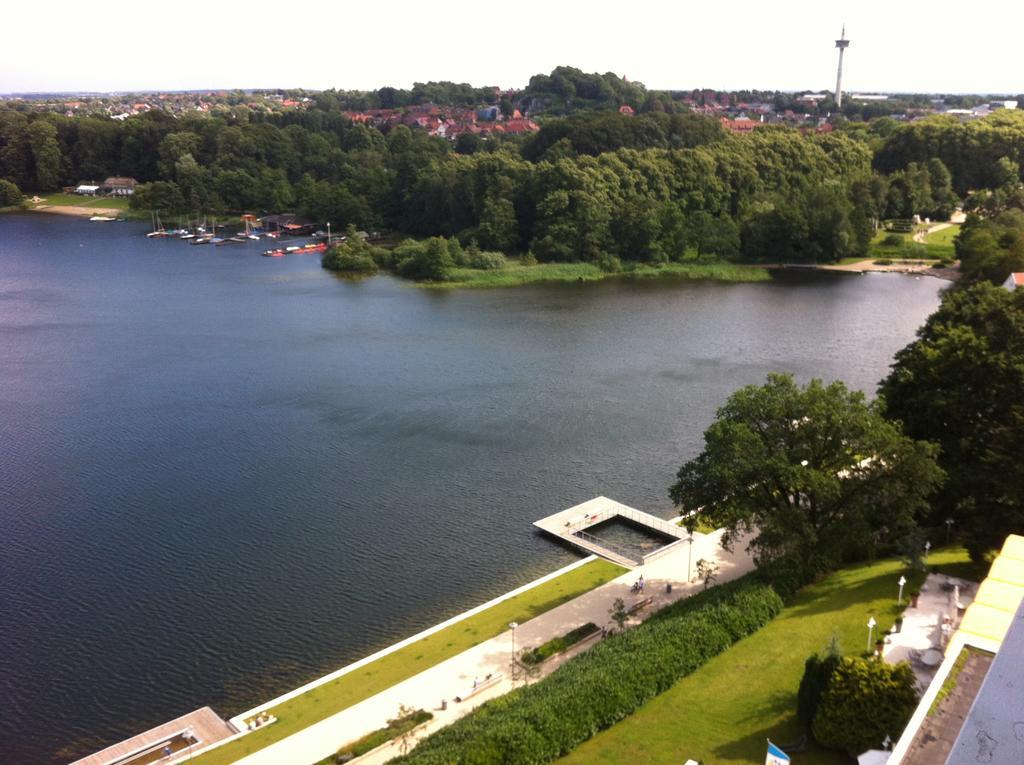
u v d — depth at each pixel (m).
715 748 47.75
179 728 57.38
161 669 65.06
